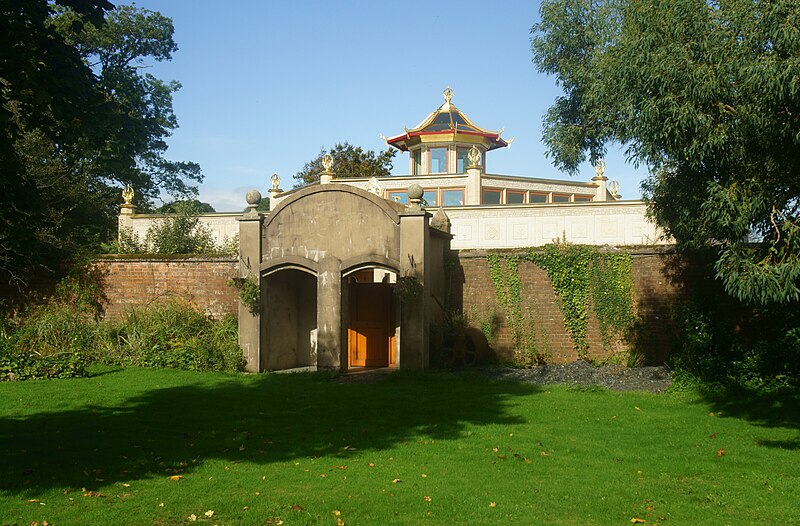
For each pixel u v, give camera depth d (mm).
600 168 35938
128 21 34781
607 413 12523
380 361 19797
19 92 8539
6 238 9688
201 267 20141
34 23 8789
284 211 18578
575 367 17469
